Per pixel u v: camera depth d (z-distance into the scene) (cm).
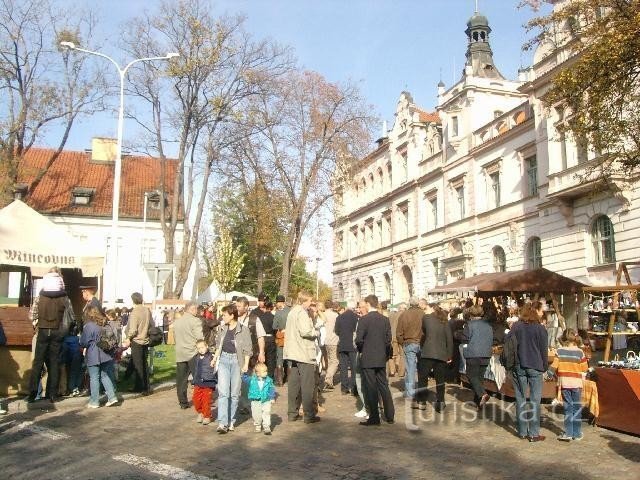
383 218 4844
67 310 1138
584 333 1526
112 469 687
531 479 664
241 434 895
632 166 1487
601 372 955
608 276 2317
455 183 3691
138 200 4731
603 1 1399
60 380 1198
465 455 772
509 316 1706
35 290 2884
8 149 3203
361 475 677
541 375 865
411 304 1187
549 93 1528
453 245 3675
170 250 3266
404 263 4378
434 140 4056
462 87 3638
